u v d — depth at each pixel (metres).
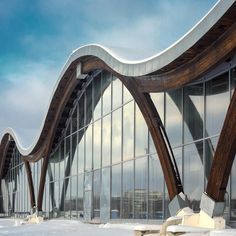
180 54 16.61
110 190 28.17
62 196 37.66
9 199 57.69
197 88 19.88
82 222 31.66
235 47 14.73
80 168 33.75
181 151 20.73
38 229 26.81
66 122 37.12
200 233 15.03
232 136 15.67
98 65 27.80
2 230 27.38
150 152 23.64
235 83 17.41
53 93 34.59
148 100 21.84
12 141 52.69
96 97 31.30
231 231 14.77
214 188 16.72
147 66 19.20
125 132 26.66
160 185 22.50
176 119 21.31
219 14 14.02
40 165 44.41
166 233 16.27
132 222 24.98
